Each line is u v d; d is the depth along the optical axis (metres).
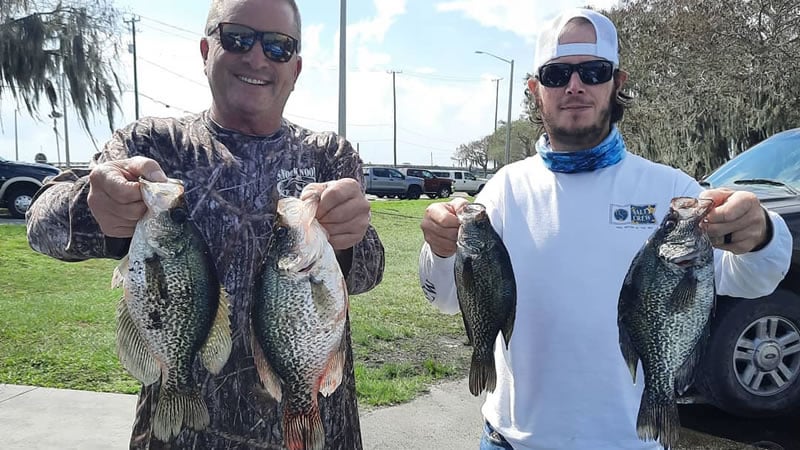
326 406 2.43
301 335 2.20
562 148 2.85
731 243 2.31
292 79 2.59
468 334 2.58
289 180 2.53
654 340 2.35
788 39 19.48
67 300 8.22
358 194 2.24
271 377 2.23
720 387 4.81
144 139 2.45
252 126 2.55
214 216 2.42
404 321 7.51
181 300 2.15
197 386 2.21
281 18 2.48
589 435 2.56
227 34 2.45
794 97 18.27
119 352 2.21
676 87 21.12
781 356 4.90
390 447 4.37
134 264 2.10
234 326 2.38
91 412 4.79
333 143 2.68
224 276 2.40
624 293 2.41
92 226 2.25
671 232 2.32
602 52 2.71
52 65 18.11
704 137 20.27
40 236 2.31
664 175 2.73
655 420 2.35
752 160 6.12
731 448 4.49
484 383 2.56
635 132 22.73
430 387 5.43
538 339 2.66
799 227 4.79
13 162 18.22
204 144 2.49
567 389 2.60
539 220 2.75
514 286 2.59
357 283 2.54
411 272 11.36
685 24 20.97
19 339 6.43
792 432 4.77
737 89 19.20
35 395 5.08
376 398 5.11
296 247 2.18
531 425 2.64
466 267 2.52
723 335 4.79
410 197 39.88
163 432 2.15
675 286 2.31
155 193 2.09
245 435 2.35
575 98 2.72
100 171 2.05
